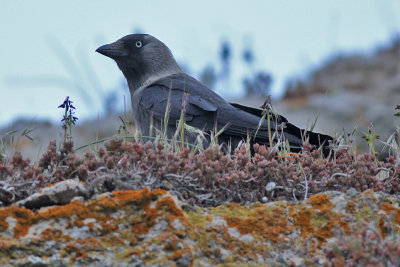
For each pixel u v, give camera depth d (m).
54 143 7.97
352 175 7.88
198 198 7.36
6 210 6.33
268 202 7.57
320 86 27.80
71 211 6.39
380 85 27.03
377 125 20.86
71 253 6.08
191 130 9.86
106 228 6.32
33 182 7.13
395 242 6.47
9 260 5.93
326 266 5.89
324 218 6.91
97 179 7.08
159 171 7.39
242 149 8.51
